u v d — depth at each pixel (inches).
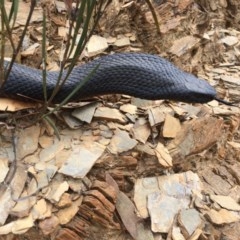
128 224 14.4
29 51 16.3
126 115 16.2
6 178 13.3
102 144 14.8
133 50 19.0
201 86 15.1
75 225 13.6
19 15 16.8
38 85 14.2
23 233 12.6
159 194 15.3
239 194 17.2
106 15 18.6
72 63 13.2
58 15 17.8
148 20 18.9
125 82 14.9
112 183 14.5
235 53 24.1
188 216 14.9
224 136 18.5
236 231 15.6
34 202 13.1
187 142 16.4
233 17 26.7
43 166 13.8
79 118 15.1
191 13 21.1
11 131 14.2
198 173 17.3
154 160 15.6
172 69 15.1
